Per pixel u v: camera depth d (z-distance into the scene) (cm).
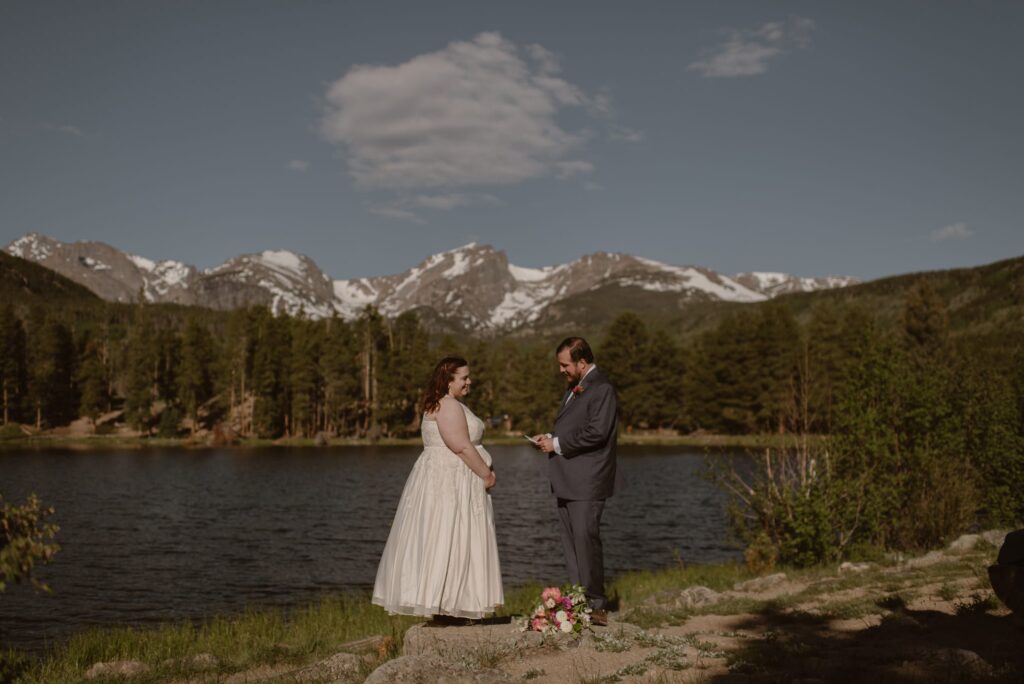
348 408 10912
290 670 704
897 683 472
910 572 1100
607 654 576
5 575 550
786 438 1695
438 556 612
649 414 10231
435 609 603
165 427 10119
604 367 10444
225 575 2059
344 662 654
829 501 1488
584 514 682
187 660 768
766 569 1439
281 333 11456
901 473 1616
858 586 1012
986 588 866
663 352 10431
